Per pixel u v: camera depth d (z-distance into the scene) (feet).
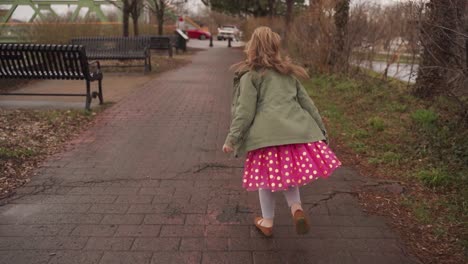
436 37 19.02
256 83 9.73
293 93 9.92
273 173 9.44
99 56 42.32
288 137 9.38
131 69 45.85
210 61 59.77
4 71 24.45
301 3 62.39
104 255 9.95
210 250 10.19
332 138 19.27
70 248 10.22
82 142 18.51
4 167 14.96
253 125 9.59
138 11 60.75
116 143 18.42
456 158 15.37
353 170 15.43
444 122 18.76
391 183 14.12
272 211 10.69
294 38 41.93
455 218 11.60
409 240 10.70
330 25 35.32
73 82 35.65
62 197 13.03
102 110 24.50
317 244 10.51
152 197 13.10
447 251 10.16
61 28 49.44
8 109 23.41
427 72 23.34
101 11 81.56
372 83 29.58
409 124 19.89
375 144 18.03
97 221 11.55
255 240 10.67
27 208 12.27
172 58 59.77
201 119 22.89
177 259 9.80
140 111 24.54
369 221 11.66
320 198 13.08
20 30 49.65
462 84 17.65
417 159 15.98
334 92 29.66
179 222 11.54
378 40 32.37
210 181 14.39
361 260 9.84
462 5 16.42
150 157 16.70
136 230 11.09
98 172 15.07
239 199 13.02
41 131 19.48
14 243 10.41
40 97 28.14
